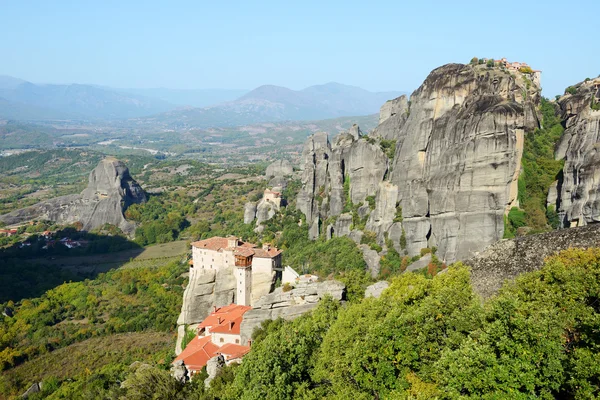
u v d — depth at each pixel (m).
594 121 107.69
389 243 138.00
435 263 123.19
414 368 51.94
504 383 42.03
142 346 138.62
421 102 136.75
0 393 119.62
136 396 73.88
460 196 120.19
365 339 55.19
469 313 52.75
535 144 131.38
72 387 112.31
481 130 116.94
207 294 131.38
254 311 102.56
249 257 125.56
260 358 63.59
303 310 99.00
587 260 60.88
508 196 117.00
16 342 144.50
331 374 59.53
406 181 138.12
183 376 92.38
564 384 43.16
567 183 108.88
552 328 44.94
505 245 79.81
